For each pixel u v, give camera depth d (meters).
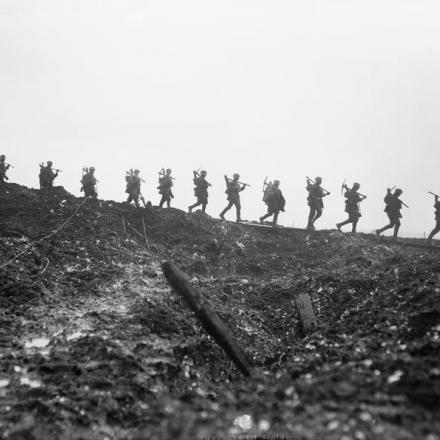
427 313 7.90
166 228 18.34
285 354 8.91
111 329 9.45
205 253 17.09
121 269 13.86
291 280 14.67
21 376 7.43
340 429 4.71
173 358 8.53
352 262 15.46
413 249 16.22
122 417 6.52
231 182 19.92
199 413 5.47
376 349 7.16
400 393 5.43
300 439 4.82
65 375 7.45
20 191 18.77
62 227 16.27
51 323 10.02
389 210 17.58
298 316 11.80
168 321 10.04
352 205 18.66
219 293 13.11
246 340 10.71
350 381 5.84
